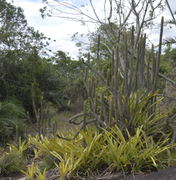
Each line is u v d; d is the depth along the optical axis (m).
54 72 19.28
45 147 3.87
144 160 2.77
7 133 7.37
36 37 13.27
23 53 13.12
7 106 8.31
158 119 3.55
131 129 3.34
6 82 12.99
